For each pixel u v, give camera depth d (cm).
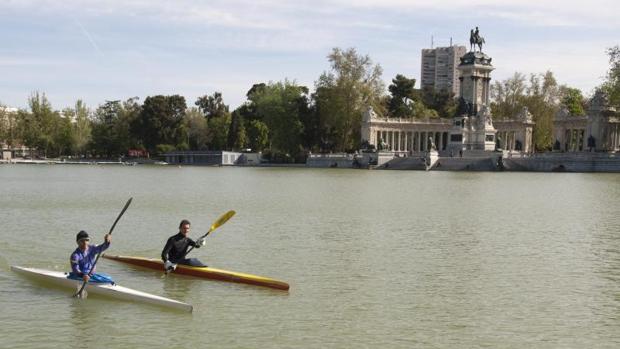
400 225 4062
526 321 1952
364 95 18512
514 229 3916
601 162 13725
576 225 4131
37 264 2691
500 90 19538
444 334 1819
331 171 14562
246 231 3741
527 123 18150
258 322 1906
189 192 7094
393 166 16212
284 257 2908
